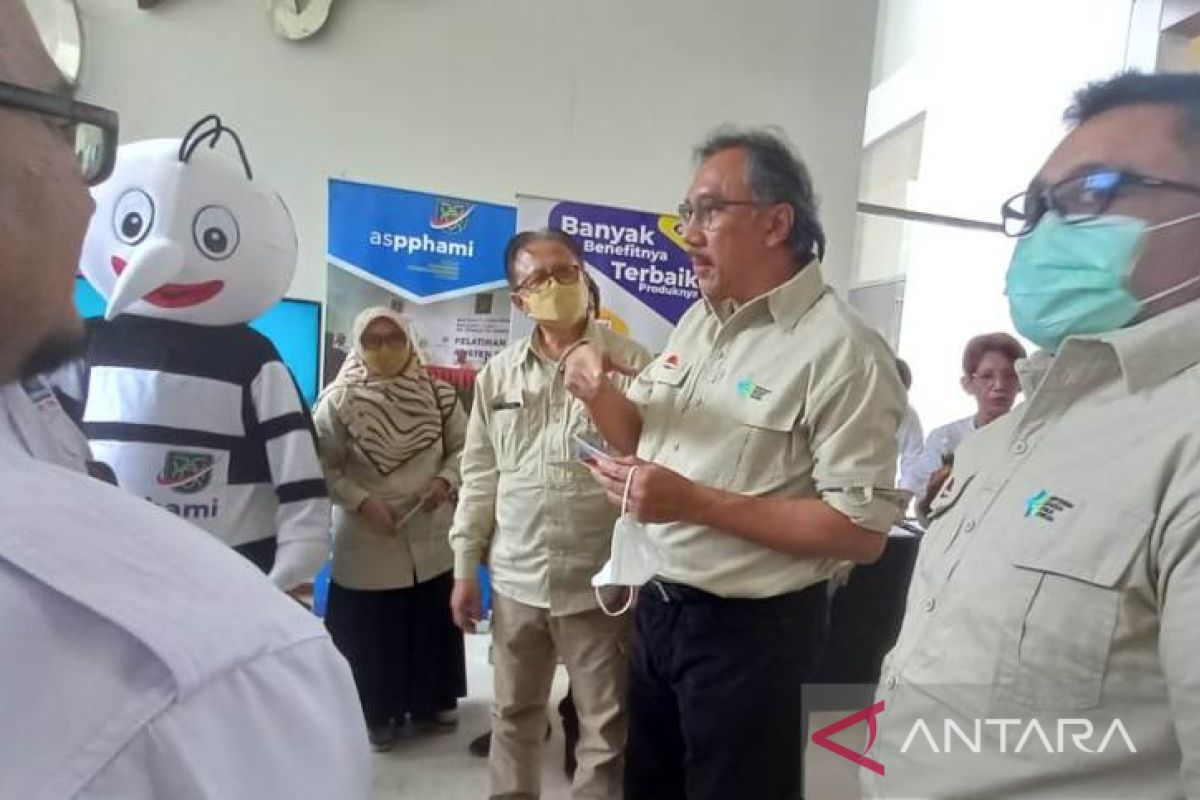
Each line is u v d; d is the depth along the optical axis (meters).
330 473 2.32
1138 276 0.78
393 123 3.64
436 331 3.30
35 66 0.41
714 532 1.26
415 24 3.62
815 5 3.97
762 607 1.25
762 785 1.26
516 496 1.89
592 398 1.49
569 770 2.32
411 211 3.22
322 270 3.65
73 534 0.35
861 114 4.07
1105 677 0.67
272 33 3.48
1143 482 0.67
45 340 0.43
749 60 3.94
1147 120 0.79
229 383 1.56
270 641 0.38
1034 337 0.89
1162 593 0.65
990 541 0.78
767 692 1.25
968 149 4.97
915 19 4.98
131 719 0.31
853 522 1.19
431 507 2.39
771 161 1.31
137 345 1.50
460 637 2.58
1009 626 0.73
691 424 1.37
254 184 1.57
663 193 3.92
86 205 0.45
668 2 3.84
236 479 1.57
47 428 0.50
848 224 4.10
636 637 1.45
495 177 3.77
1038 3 4.56
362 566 2.35
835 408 1.22
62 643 0.32
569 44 3.77
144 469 1.47
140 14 3.35
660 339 3.15
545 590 1.84
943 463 2.74
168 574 0.37
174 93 3.42
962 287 5.02
